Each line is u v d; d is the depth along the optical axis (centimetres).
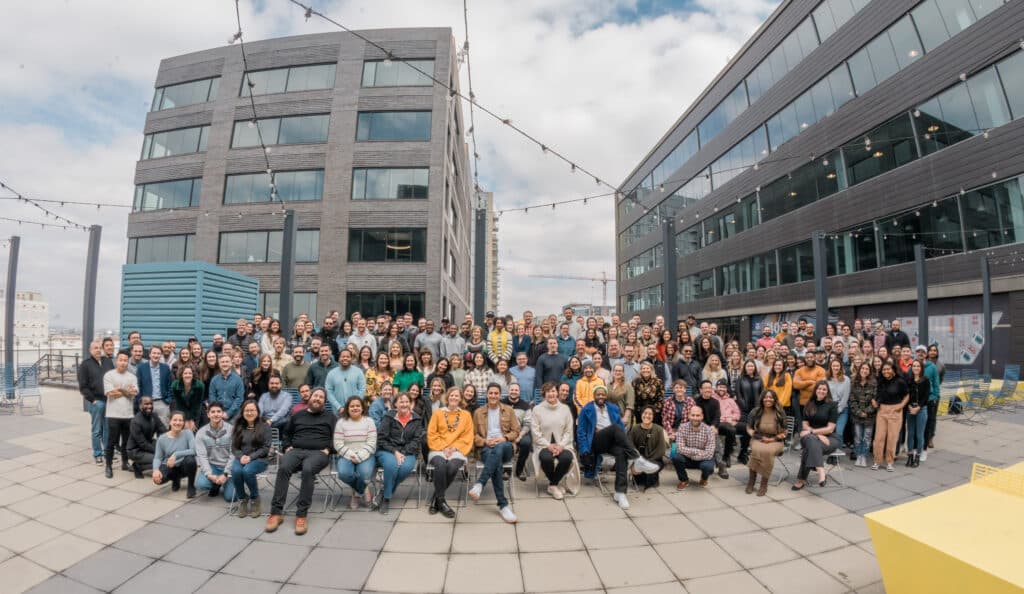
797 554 443
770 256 2441
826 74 2011
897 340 1009
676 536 482
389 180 2309
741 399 764
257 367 771
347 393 696
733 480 665
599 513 546
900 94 1666
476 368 759
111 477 649
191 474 578
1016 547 291
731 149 2758
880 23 1734
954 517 337
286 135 2388
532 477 685
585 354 827
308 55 2420
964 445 835
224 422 581
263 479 652
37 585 381
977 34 1409
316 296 2270
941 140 1532
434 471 552
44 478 643
